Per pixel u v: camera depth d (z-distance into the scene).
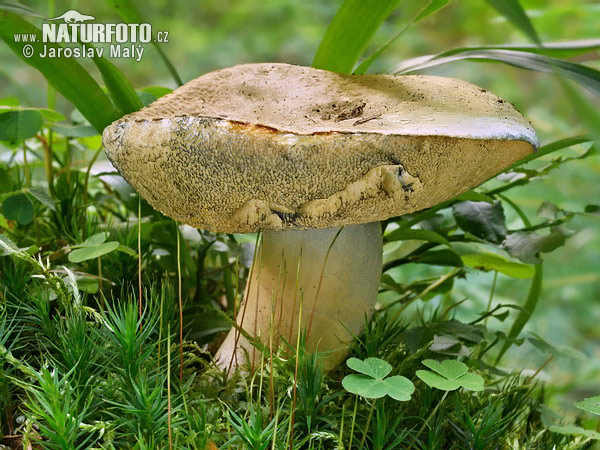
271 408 0.31
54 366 0.29
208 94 0.33
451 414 0.34
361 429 0.32
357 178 0.28
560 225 0.42
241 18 1.14
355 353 0.35
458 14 0.90
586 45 0.36
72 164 0.47
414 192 0.29
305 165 0.27
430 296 0.45
